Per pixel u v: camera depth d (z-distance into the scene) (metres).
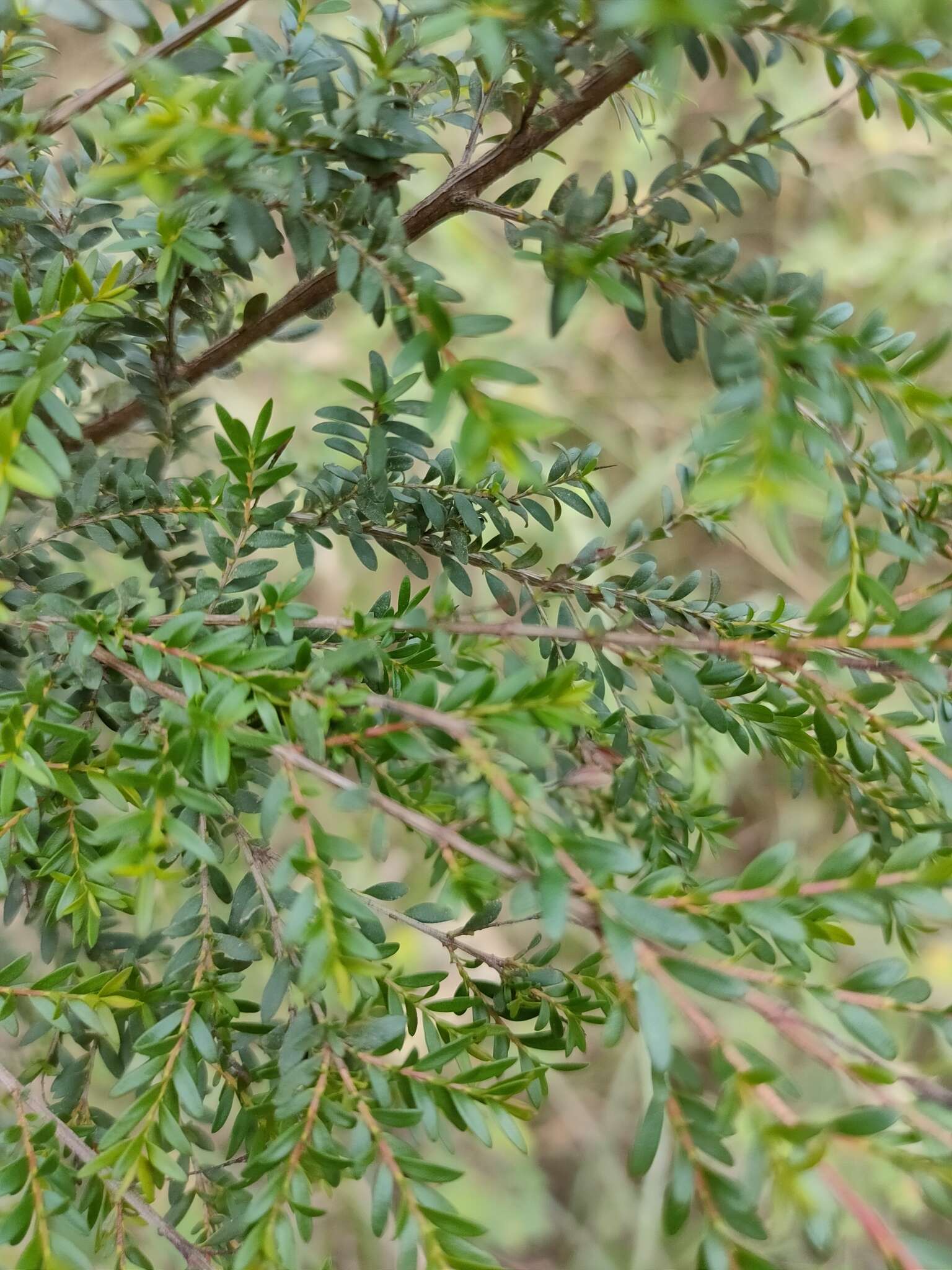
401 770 0.28
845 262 1.12
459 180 0.29
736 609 0.32
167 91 0.23
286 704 0.25
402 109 0.27
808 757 0.34
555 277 0.23
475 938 0.95
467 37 0.44
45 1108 0.28
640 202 0.27
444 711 0.24
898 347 0.28
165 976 0.28
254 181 0.25
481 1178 0.96
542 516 0.33
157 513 0.32
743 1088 0.21
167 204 0.24
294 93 0.26
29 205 0.34
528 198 0.29
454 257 1.11
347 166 0.27
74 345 0.31
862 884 0.23
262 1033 0.28
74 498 0.32
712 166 0.26
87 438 0.39
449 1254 0.23
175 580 0.35
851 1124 0.21
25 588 0.32
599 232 0.26
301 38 0.29
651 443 1.16
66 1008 0.28
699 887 0.24
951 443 0.24
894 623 0.24
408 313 0.24
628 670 0.42
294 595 0.27
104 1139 0.25
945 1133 0.20
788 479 0.21
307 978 0.22
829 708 0.30
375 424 0.28
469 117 0.33
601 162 1.07
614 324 1.15
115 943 0.32
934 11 0.22
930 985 0.22
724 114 1.08
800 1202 0.20
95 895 0.28
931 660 0.24
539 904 0.22
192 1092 0.25
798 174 1.12
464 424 0.21
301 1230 0.24
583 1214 1.02
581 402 1.16
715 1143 0.21
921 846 0.23
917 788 0.31
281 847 0.87
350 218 0.26
